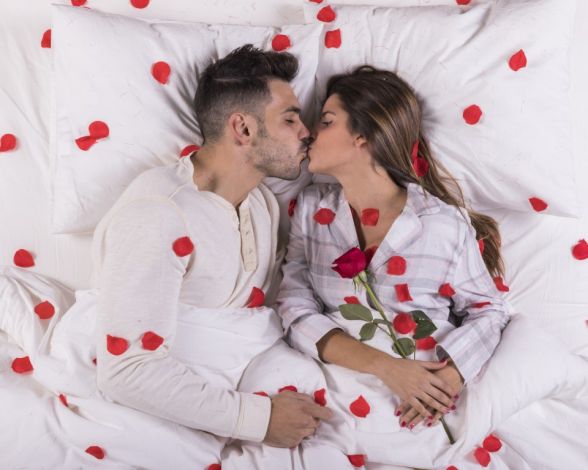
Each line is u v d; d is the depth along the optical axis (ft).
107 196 5.21
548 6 5.29
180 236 4.33
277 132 4.66
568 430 4.68
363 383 4.61
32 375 4.77
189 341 4.58
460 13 5.41
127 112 5.11
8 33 6.08
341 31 5.46
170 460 4.30
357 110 4.77
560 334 5.33
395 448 4.45
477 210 5.59
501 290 5.27
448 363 4.63
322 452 4.40
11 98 5.82
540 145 5.21
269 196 5.15
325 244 5.05
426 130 5.25
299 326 4.86
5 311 5.01
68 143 5.27
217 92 4.63
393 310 4.85
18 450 4.27
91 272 5.52
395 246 4.79
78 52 5.14
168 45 5.22
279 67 4.82
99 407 4.37
